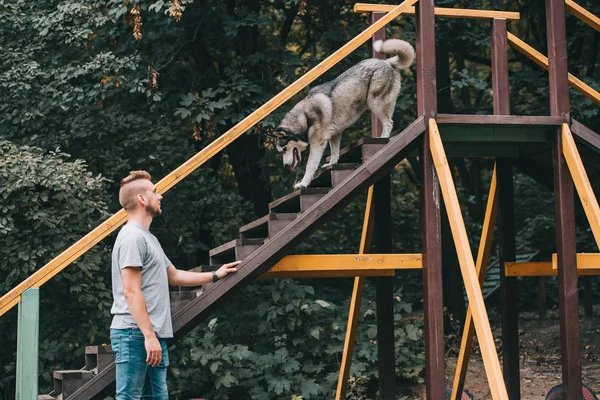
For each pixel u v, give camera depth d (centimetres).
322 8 1055
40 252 754
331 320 908
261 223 541
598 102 600
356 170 522
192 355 795
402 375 880
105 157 909
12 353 827
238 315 905
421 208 544
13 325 822
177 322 477
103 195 840
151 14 928
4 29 891
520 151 672
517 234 1445
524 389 838
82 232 782
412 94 1103
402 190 1465
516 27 1288
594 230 512
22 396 430
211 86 992
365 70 627
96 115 920
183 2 810
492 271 1311
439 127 555
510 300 679
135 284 370
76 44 876
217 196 959
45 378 786
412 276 1277
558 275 552
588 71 1098
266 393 810
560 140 559
